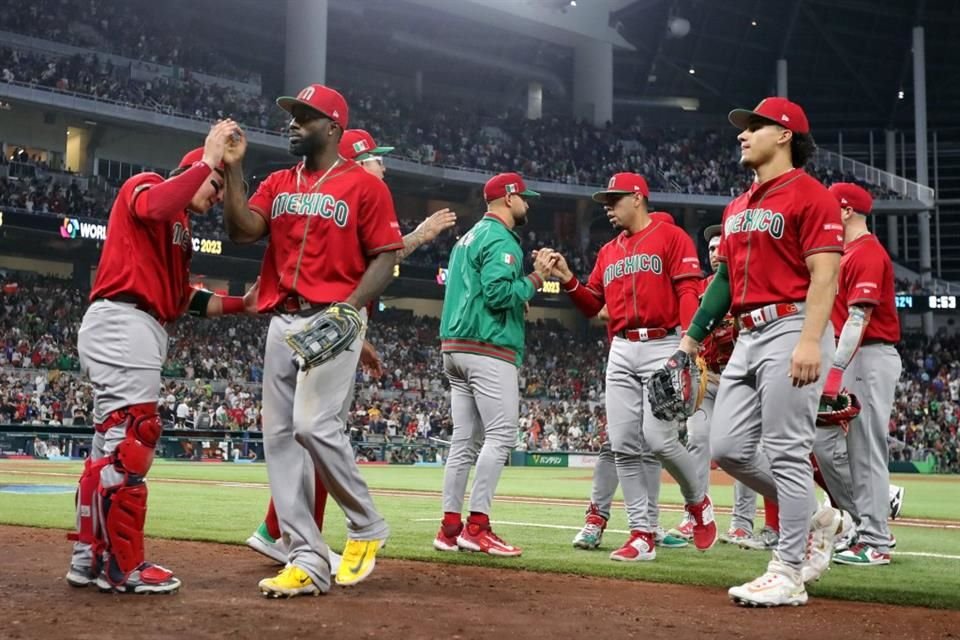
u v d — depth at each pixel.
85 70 66.12
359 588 8.17
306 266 8.15
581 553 11.19
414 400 66.81
